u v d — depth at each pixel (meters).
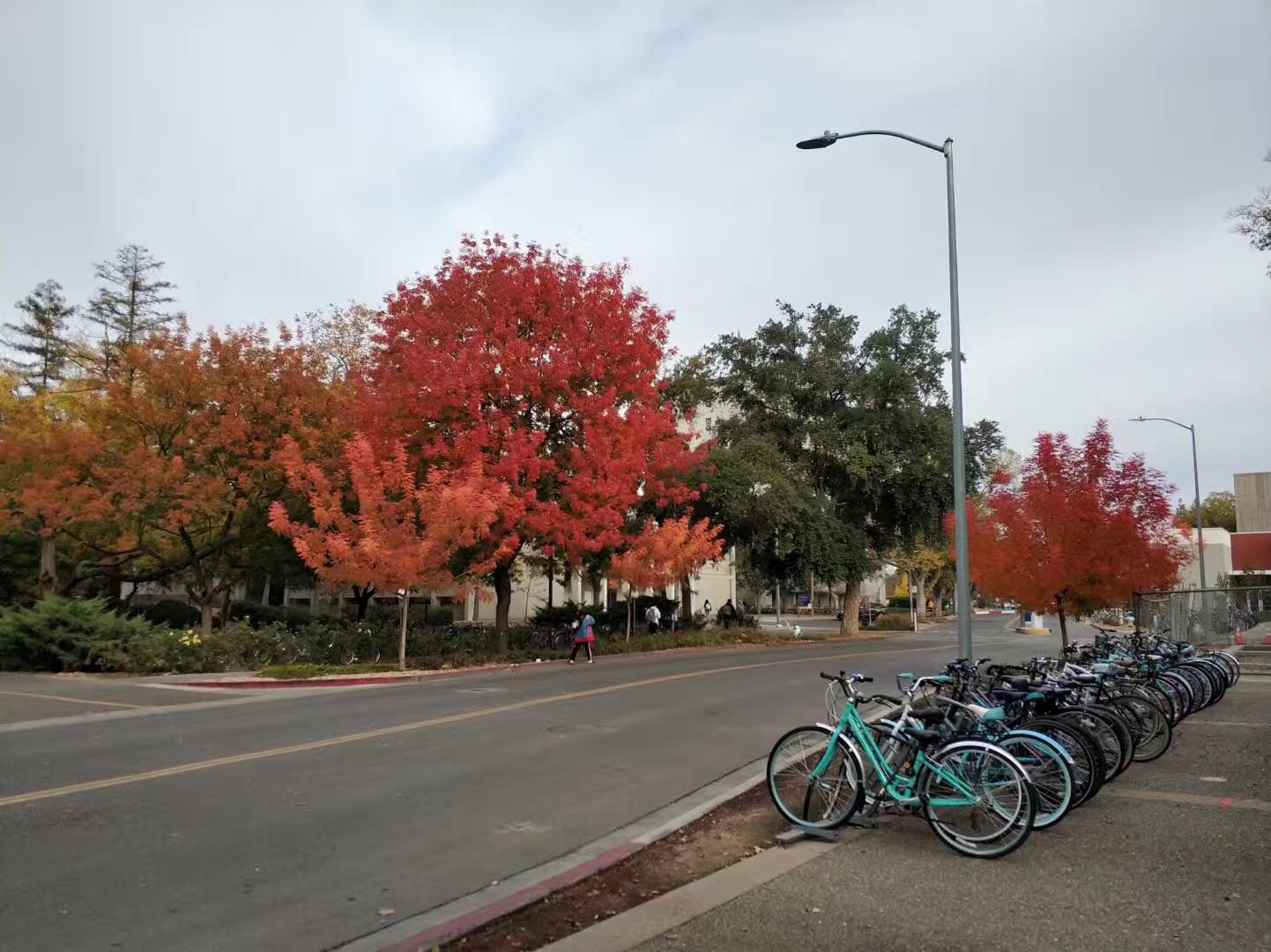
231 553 32.28
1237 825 6.97
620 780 9.24
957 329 13.05
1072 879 5.76
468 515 21.33
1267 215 15.95
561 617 34.56
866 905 5.38
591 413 25.06
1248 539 51.31
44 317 45.06
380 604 49.38
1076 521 16.69
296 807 7.95
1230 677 15.20
